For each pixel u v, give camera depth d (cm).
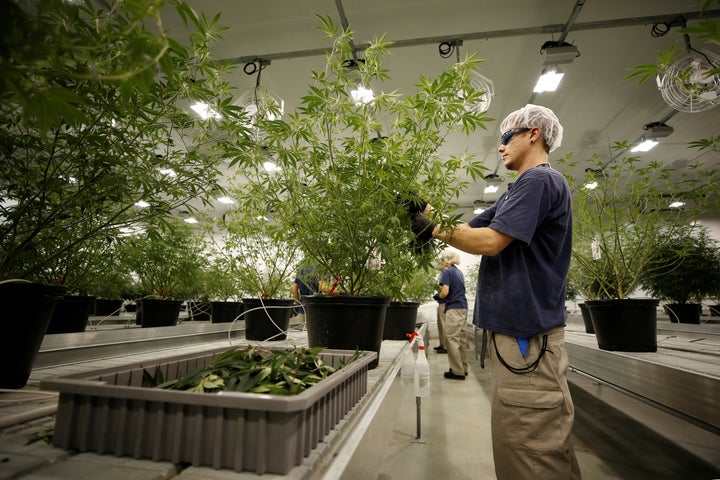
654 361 140
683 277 346
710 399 106
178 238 310
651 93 403
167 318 325
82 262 194
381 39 123
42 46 39
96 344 152
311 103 119
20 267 121
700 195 216
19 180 95
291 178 146
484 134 499
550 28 310
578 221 242
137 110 96
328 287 176
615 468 191
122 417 51
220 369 69
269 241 243
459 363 400
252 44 339
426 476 188
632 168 226
